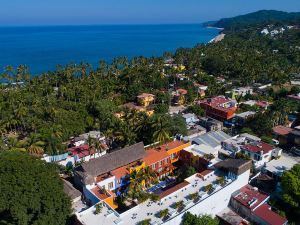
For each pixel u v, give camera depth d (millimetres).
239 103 151125
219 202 68062
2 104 132250
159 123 97125
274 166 87750
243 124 125688
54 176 63781
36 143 92625
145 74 193625
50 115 121688
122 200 72312
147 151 87812
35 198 56500
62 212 58438
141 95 160250
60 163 91312
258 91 178750
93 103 131625
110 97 160750
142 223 56188
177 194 66750
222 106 141375
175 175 87562
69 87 162250
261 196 70562
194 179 72625
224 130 123938
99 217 59250
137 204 64000
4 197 55719
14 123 117500
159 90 179500
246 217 67688
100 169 74312
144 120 103562
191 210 62344
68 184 71750
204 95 173125
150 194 65062
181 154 90812
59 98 156500
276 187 78125
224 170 75062
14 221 56219
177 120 111688
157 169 85250
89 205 67188
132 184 71812
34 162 62750
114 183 74438
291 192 69375
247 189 73188
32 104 135250
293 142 108000
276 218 64438
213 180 71812
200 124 128375
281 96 167750
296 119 131000
